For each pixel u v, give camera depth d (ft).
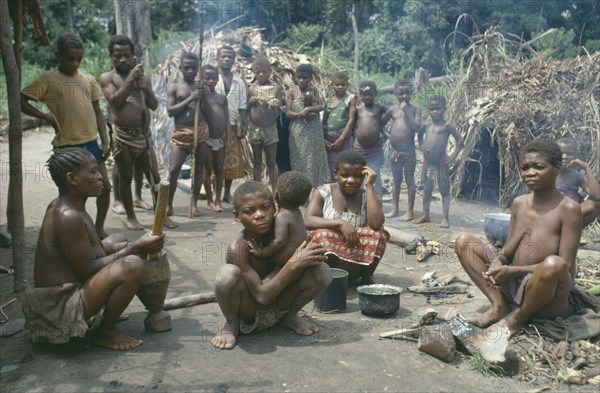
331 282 12.18
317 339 11.12
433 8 49.80
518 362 10.08
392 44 53.57
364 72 48.11
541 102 23.04
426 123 20.97
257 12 57.06
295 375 9.70
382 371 9.87
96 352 10.46
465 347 10.44
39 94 16.19
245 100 23.57
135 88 18.85
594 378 9.72
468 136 23.79
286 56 29.81
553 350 10.51
